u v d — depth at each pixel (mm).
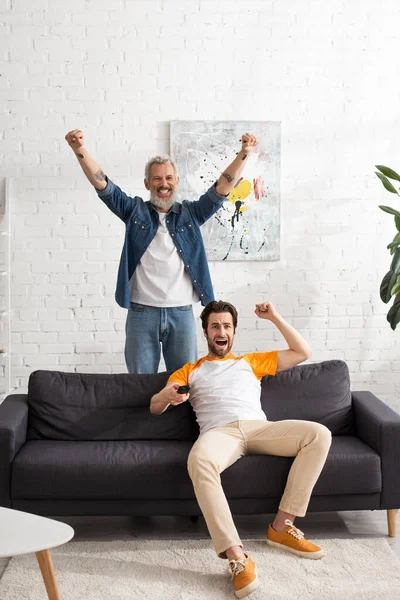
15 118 4906
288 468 3178
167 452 3244
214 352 3494
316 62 4984
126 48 4895
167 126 4949
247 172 4988
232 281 5074
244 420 3277
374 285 5133
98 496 3141
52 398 3508
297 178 5039
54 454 3199
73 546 3170
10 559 3043
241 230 5016
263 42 4945
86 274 5016
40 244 4984
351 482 3174
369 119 5035
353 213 5086
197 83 4941
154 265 4027
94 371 5070
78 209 4977
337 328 5152
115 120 4938
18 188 4945
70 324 5039
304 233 5078
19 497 3139
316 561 3031
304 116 5004
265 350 5109
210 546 3172
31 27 4855
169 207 4043
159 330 4078
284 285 5102
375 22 4984
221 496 2947
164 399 3342
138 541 3225
